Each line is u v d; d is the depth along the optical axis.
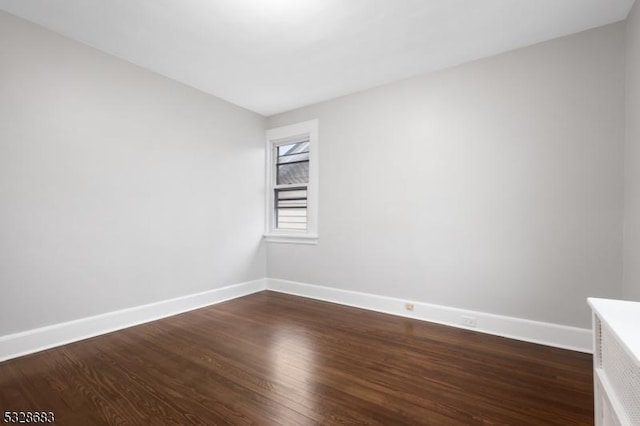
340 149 3.34
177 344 2.26
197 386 1.70
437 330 2.54
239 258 3.64
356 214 3.21
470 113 2.56
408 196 2.88
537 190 2.29
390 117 2.99
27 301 2.07
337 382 1.74
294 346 2.23
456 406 1.52
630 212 1.89
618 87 2.01
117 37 2.25
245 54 2.48
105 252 2.47
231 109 3.54
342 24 2.07
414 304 2.84
